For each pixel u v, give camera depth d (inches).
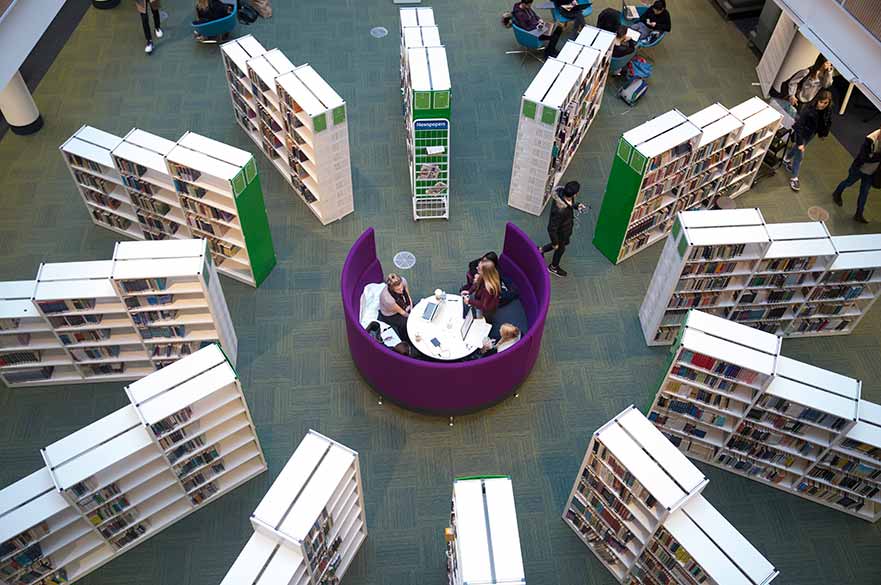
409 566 309.1
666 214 422.9
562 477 337.4
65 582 300.0
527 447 345.7
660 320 369.1
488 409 358.9
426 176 413.4
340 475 269.3
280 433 346.9
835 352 389.1
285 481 267.7
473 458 341.1
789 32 471.5
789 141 461.4
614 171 387.2
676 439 349.7
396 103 499.5
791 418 312.0
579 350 381.7
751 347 305.7
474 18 564.1
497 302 364.2
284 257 413.7
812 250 348.5
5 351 341.4
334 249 418.3
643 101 509.4
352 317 334.0
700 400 329.4
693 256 342.6
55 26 537.0
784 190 461.7
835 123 501.0
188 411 291.3
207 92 500.7
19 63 354.6
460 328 359.6
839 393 304.3
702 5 579.5
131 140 376.8
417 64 408.2
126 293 327.9
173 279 335.9
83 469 273.6
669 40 551.5
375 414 354.6
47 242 414.9
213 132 476.1
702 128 394.6
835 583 312.2
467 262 413.7
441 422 353.1
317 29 548.1
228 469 320.8
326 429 348.5
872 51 356.8
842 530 327.9
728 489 339.9
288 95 385.7
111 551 306.7
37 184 441.4
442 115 401.4
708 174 419.5
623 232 400.5
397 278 360.5
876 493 320.5
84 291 325.7
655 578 293.4
